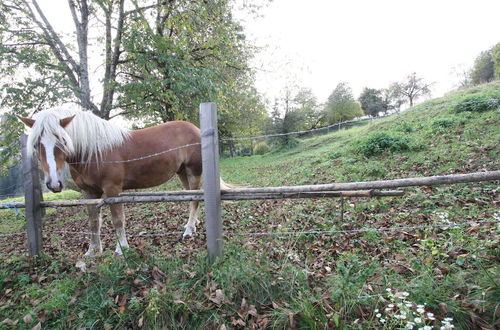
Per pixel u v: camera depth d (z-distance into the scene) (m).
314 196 2.51
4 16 6.81
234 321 1.88
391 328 1.61
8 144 6.89
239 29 8.95
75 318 2.07
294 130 23.30
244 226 3.91
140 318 1.98
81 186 3.28
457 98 9.96
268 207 4.70
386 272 2.18
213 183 2.36
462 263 2.05
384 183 2.07
